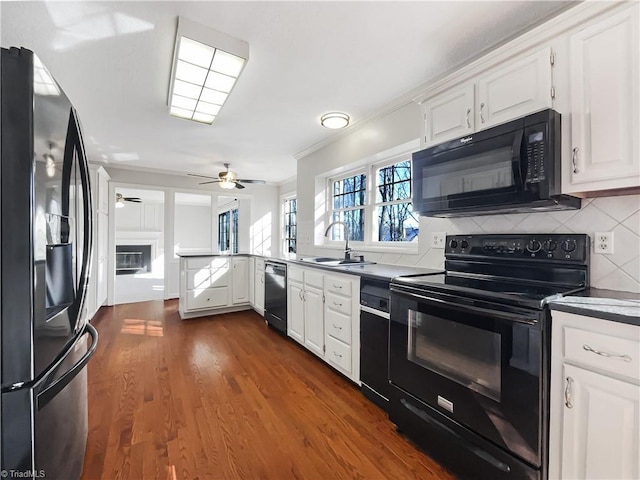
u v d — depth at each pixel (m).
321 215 3.88
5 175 0.91
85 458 1.50
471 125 1.71
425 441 1.56
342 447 1.60
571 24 1.33
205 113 2.67
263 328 3.70
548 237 1.61
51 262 1.12
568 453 1.12
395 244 2.89
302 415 1.88
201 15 1.55
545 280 1.61
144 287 6.52
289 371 2.51
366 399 2.07
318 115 2.83
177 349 2.97
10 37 1.69
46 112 1.03
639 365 0.96
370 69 2.07
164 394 2.11
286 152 4.05
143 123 3.01
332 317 2.43
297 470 1.45
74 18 1.56
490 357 1.30
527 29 1.68
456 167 1.74
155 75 2.12
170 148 3.88
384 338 1.91
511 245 1.76
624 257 1.39
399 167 2.93
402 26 1.66
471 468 1.35
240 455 1.54
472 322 1.37
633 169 1.17
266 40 1.76
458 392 1.42
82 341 1.41
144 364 2.61
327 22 1.62
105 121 2.96
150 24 1.62
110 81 2.20
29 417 0.92
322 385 2.27
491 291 1.35
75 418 1.33
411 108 2.51
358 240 3.43
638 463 0.96
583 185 1.30
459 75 1.76
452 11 1.55
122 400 2.03
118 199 6.51
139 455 1.53
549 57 1.40
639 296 1.27
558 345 1.15
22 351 0.92
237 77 2.05
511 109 1.53
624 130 1.19
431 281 1.66
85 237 1.40
